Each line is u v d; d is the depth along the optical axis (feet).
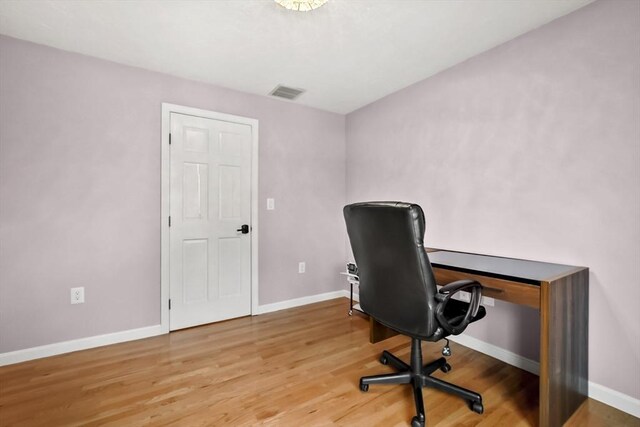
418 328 4.63
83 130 7.28
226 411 5.03
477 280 5.24
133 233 7.88
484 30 6.26
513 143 6.56
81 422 4.76
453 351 7.22
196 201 8.79
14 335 6.60
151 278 8.11
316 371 6.29
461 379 6.00
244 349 7.31
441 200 8.14
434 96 8.33
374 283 5.26
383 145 10.06
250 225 9.71
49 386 5.73
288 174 10.50
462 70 7.59
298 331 8.41
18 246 6.63
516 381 5.93
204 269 8.91
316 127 11.12
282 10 5.65
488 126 7.02
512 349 6.58
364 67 7.91
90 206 7.36
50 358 6.82
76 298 7.20
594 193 5.38
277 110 10.23
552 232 5.94
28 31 6.33
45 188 6.88
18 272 6.64
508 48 6.64
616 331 5.14
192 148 8.72
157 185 8.20
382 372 6.25
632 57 4.94
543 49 6.06
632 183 4.97
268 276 10.11
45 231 6.89
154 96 8.15
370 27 6.17
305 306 10.68
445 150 8.03
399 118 9.43
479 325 7.22
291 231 10.59
